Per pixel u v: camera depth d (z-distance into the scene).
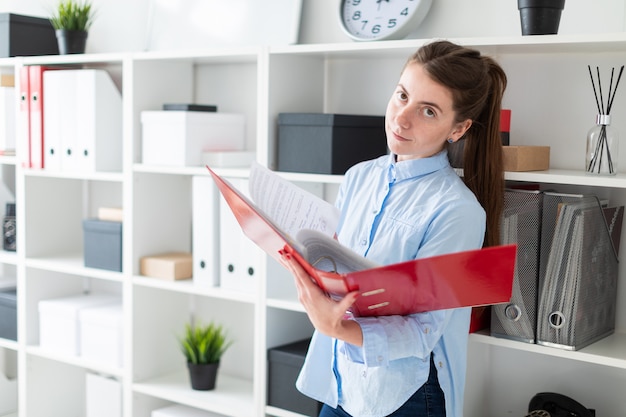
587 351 1.88
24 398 3.09
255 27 2.66
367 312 1.55
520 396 2.25
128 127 2.67
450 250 1.61
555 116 2.15
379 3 2.36
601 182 1.81
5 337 3.14
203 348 2.67
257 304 2.40
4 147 3.13
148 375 2.81
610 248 2.00
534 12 1.90
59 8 2.91
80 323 2.92
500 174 1.82
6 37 3.01
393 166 1.77
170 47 2.88
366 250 1.75
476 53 1.68
